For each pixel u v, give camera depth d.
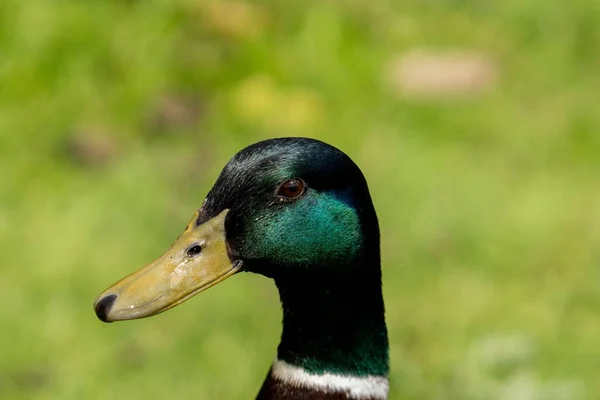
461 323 8.45
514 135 10.18
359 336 5.05
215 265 4.88
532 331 8.39
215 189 4.92
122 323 8.32
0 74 10.14
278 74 10.44
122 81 10.23
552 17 11.33
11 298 8.47
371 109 10.30
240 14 10.71
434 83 10.54
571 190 9.63
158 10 10.59
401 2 11.36
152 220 9.09
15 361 8.05
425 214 9.32
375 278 5.04
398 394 7.89
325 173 4.81
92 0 10.57
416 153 9.90
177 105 10.13
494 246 9.07
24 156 9.70
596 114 10.41
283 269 4.93
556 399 7.88
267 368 8.02
